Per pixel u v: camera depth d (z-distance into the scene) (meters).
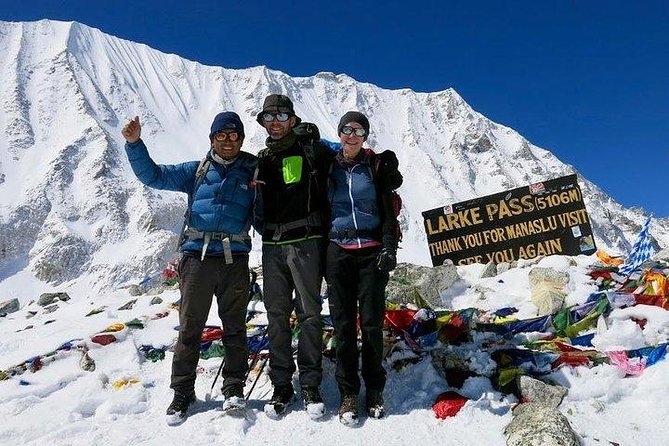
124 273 108.19
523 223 8.09
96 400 4.44
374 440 3.60
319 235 4.18
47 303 9.98
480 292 6.68
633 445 3.48
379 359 3.99
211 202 4.15
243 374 4.21
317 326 4.11
